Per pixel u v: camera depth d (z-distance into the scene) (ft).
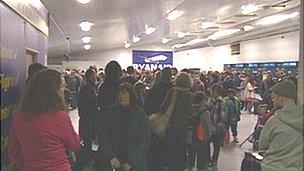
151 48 111.04
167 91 19.47
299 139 9.61
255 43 75.61
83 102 22.99
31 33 18.19
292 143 9.61
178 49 111.24
